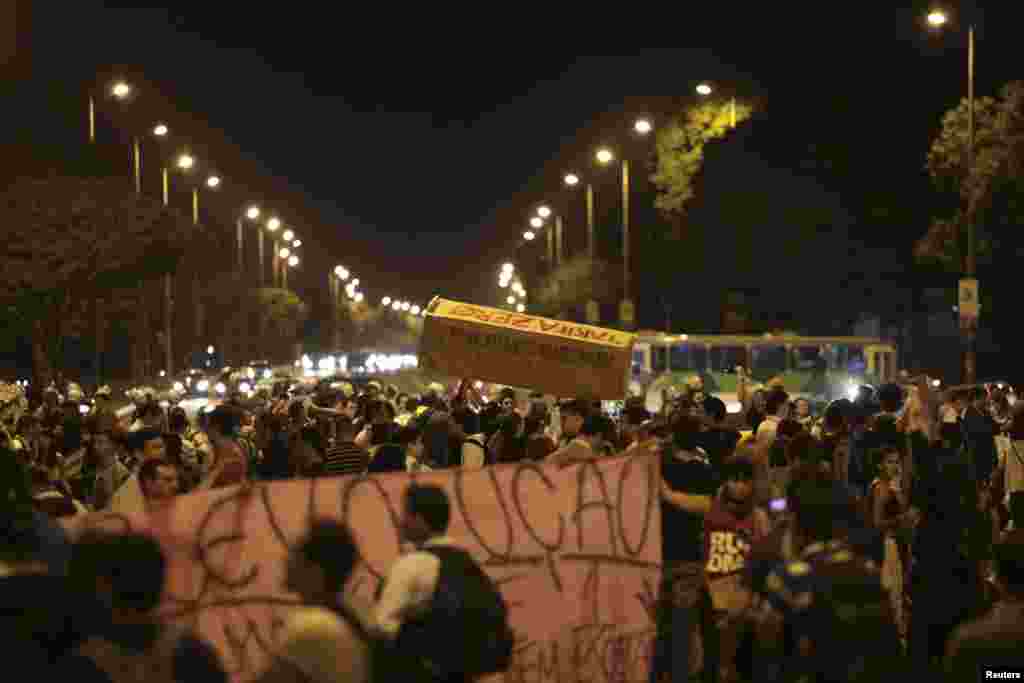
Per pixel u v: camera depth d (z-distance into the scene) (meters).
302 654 5.54
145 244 39.62
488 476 7.91
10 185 41.91
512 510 7.98
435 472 7.75
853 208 61.50
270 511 7.06
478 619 6.75
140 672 5.23
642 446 11.45
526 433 15.57
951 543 11.33
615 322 75.06
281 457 14.16
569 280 73.38
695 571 8.95
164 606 6.72
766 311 63.84
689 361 48.72
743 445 11.89
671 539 9.25
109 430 14.36
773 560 7.80
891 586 11.16
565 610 8.16
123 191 41.53
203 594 6.83
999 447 16.78
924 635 11.16
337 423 14.09
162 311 64.06
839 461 13.45
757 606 7.62
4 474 7.30
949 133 44.97
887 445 11.62
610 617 8.31
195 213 62.12
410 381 52.12
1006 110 43.94
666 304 67.56
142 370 58.59
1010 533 6.54
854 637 6.72
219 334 81.94
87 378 62.31
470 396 21.48
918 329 61.56
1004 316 52.66
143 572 5.38
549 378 14.79
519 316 15.08
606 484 8.34
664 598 8.84
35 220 38.78
